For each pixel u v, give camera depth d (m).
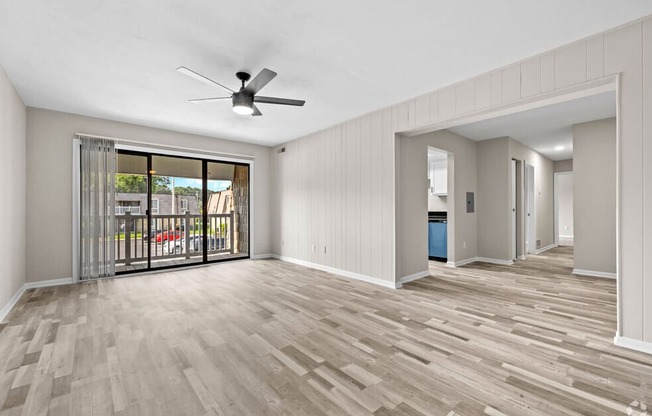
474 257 6.00
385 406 1.55
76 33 2.34
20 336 2.41
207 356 2.08
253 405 1.57
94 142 4.34
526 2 2.00
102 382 1.77
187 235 5.77
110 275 4.45
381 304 3.22
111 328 2.57
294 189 5.86
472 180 5.97
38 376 1.83
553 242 8.11
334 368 1.93
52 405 1.56
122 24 2.23
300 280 4.36
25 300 3.37
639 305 2.18
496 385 1.74
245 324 2.66
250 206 6.27
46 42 2.47
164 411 1.52
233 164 6.27
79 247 4.21
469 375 1.84
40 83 3.24
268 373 1.87
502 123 4.83
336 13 2.12
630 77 2.23
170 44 2.51
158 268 4.96
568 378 1.81
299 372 1.88
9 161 3.15
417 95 3.64
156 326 2.61
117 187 4.98
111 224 4.46
